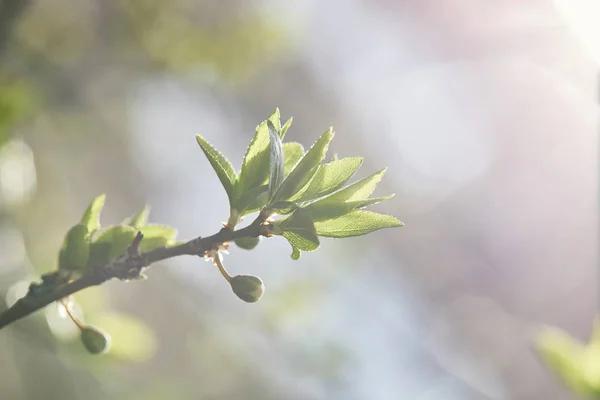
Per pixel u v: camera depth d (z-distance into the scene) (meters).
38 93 0.65
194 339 0.95
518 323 1.33
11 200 0.55
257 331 0.98
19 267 0.56
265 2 0.78
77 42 0.69
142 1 0.70
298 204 0.37
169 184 1.08
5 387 0.66
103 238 0.38
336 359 0.98
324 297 1.03
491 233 1.35
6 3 0.52
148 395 0.82
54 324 0.51
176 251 0.37
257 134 0.37
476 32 1.13
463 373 1.24
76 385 0.69
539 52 1.04
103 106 0.85
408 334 1.19
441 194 1.33
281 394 0.97
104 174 0.96
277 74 1.00
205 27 0.73
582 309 1.33
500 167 1.36
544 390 1.25
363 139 1.26
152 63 0.74
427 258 1.31
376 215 0.37
